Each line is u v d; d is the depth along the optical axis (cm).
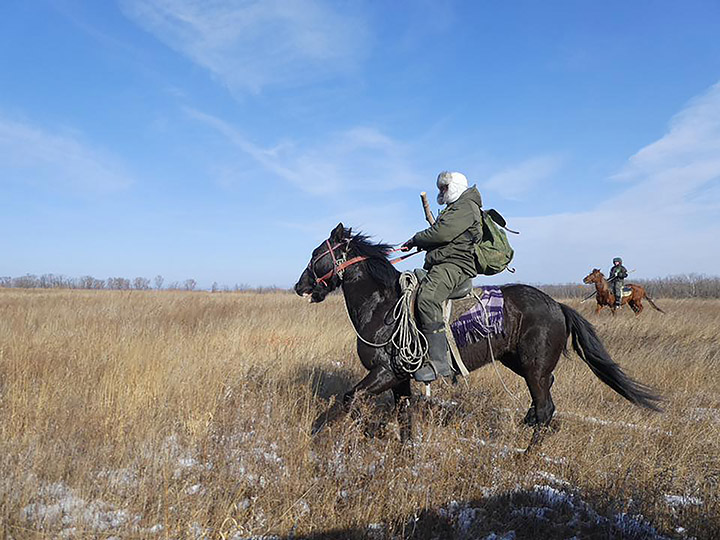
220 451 436
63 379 601
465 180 516
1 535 317
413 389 697
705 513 399
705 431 561
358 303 521
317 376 705
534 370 510
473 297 508
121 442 452
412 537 361
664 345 1098
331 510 367
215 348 830
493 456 460
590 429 568
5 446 422
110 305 1472
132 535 329
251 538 344
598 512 406
